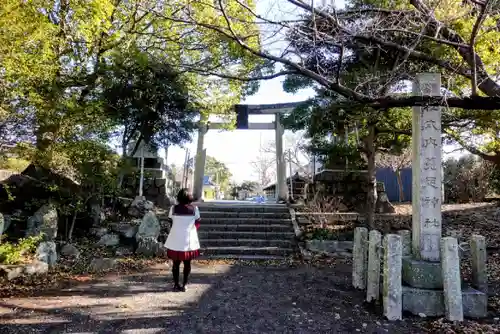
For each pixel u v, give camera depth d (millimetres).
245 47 4801
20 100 5824
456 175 14680
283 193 12594
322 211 10461
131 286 5562
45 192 8219
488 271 6340
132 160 10203
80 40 6738
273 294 5270
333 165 11711
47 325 3893
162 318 4207
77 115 6930
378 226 9391
